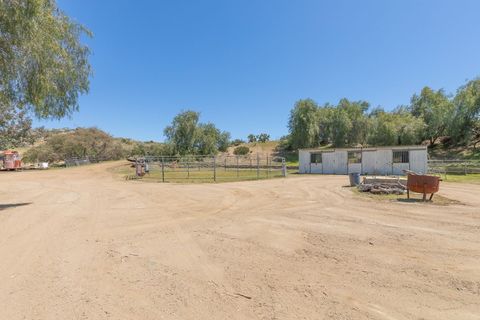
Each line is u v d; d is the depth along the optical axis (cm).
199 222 789
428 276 416
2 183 2166
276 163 4562
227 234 659
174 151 5241
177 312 325
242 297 359
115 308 335
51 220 826
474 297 355
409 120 4959
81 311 328
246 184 1855
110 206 1070
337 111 5856
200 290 379
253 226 732
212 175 2684
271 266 461
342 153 3061
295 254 517
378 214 862
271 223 762
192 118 5303
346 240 597
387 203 1050
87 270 451
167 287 389
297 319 309
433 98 5538
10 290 382
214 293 370
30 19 859
